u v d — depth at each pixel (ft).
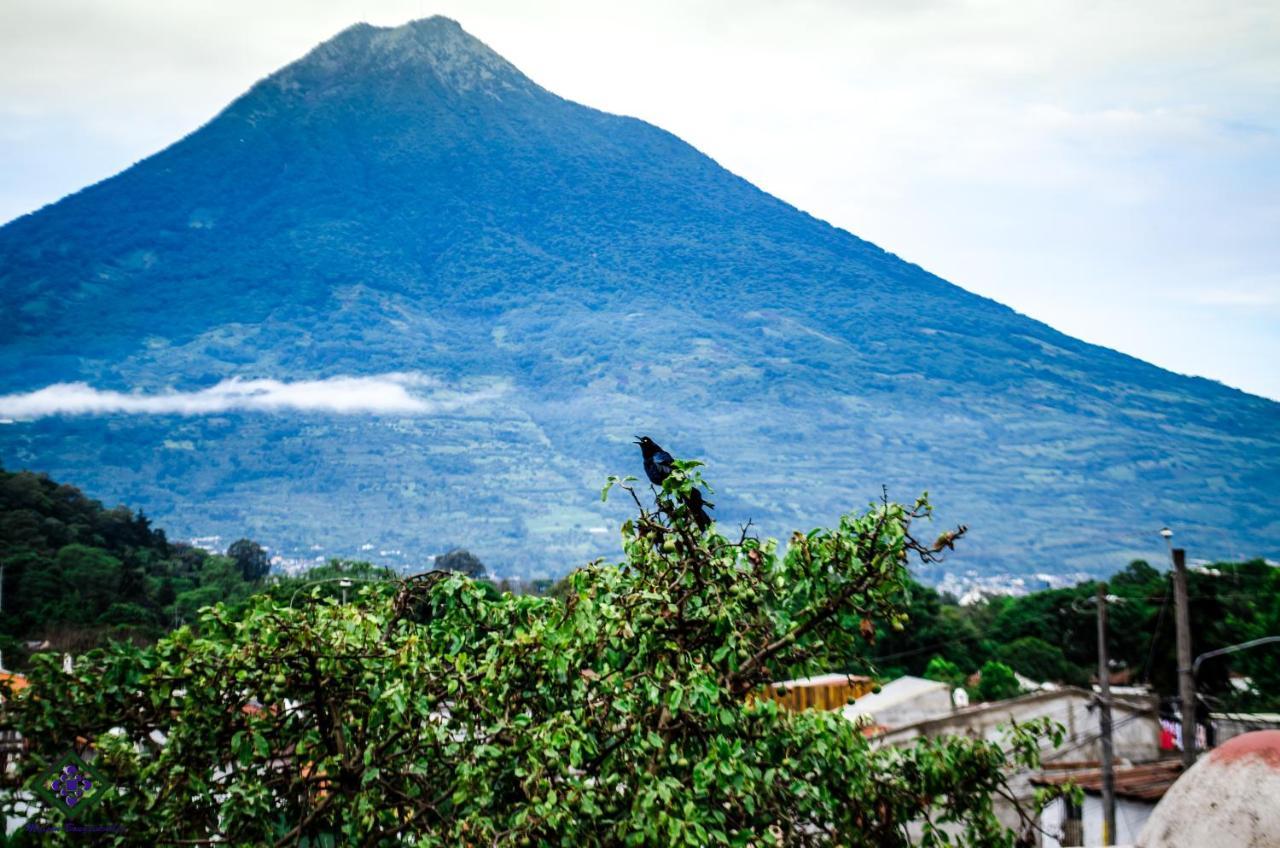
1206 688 233.55
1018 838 65.00
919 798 60.29
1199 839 43.45
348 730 51.93
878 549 54.13
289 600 54.65
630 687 50.57
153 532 348.38
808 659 55.88
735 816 51.03
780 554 56.29
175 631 51.49
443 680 51.85
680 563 53.21
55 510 311.47
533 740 47.11
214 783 51.13
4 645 169.17
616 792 48.78
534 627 50.98
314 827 51.13
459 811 49.52
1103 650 132.26
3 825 49.57
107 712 50.55
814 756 55.88
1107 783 127.54
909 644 286.46
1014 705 159.63
